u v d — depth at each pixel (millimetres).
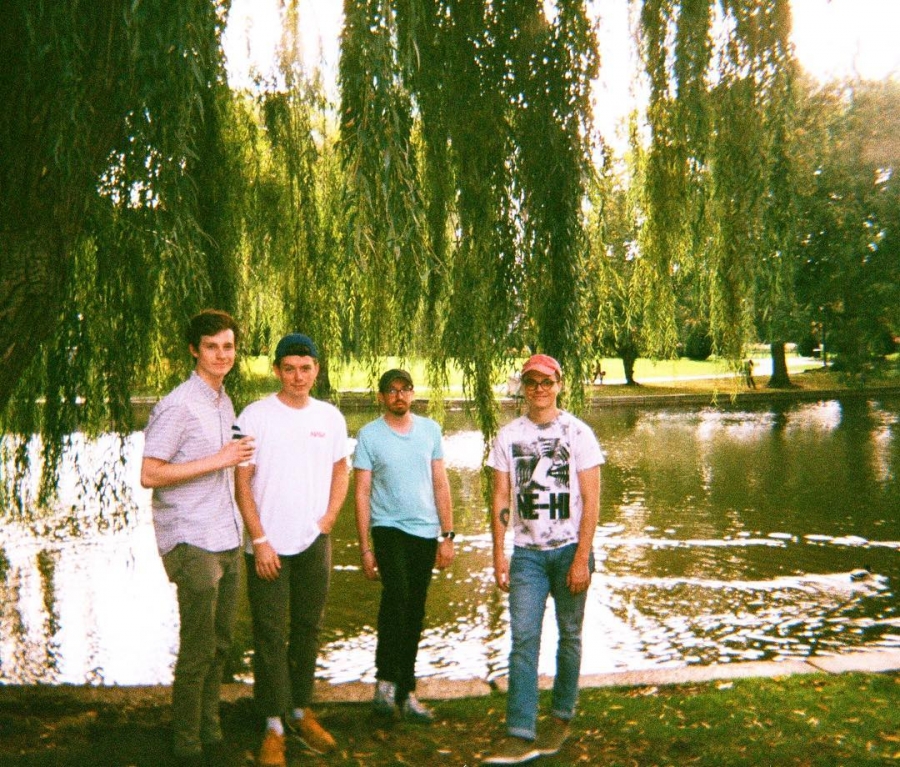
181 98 3934
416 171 5047
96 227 5469
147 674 6727
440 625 7664
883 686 5004
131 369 6363
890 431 22750
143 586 9078
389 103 4434
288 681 4129
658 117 6379
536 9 5906
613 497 13742
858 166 20922
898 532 11117
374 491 4746
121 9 3803
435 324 7160
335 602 8297
